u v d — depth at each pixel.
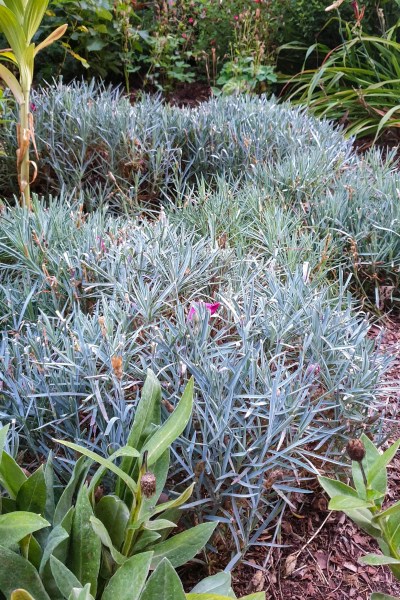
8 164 4.00
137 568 1.29
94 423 1.74
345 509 1.41
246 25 5.68
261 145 3.94
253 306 2.26
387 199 3.29
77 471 1.55
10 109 4.04
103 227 2.96
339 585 1.85
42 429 1.87
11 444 1.81
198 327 2.03
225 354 2.00
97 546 1.40
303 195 3.47
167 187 3.79
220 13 5.96
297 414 1.83
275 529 1.92
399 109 5.03
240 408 1.79
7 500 1.48
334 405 1.95
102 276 2.48
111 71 6.23
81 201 3.38
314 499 2.04
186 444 1.73
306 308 2.26
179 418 1.44
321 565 1.90
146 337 2.19
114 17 5.99
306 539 1.96
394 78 5.47
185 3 6.21
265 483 1.71
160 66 5.97
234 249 2.82
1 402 1.92
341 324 2.21
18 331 2.18
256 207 3.22
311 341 2.09
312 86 5.16
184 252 2.61
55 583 1.42
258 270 2.52
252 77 5.59
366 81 5.39
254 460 1.74
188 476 1.77
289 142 3.99
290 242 2.93
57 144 3.90
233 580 1.81
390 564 1.55
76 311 2.39
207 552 1.81
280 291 2.37
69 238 2.72
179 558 1.52
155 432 1.51
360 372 2.05
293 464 1.83
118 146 3.86
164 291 2.33
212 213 3.10
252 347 1.95
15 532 1.30
